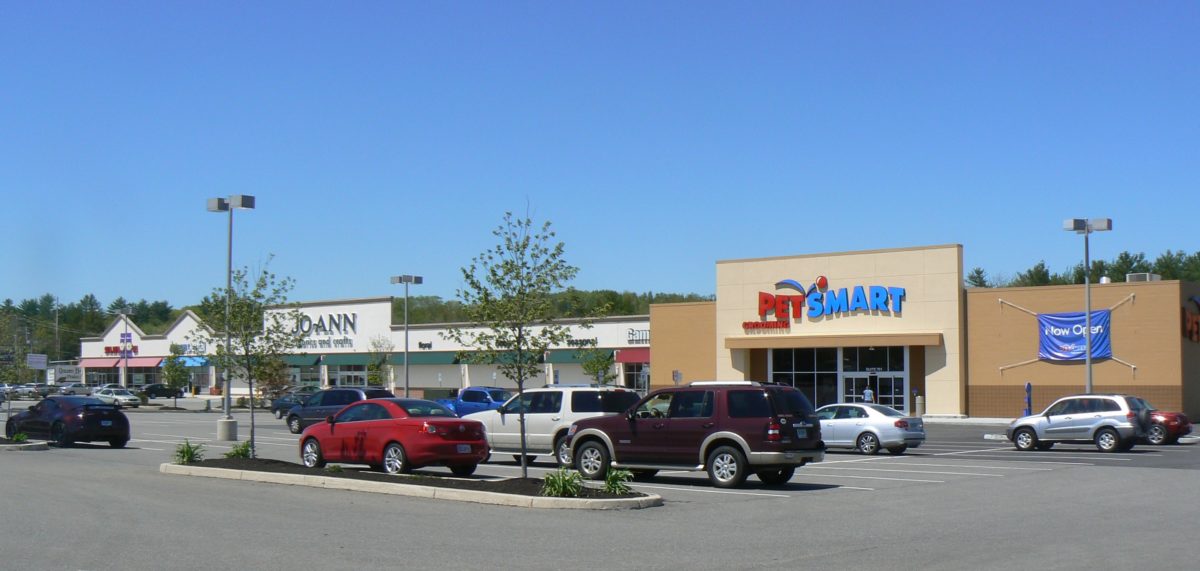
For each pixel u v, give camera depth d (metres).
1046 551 12.21
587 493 16.70
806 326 52.81
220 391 87.69
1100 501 17.72
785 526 14.40
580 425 21.08
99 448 30.73
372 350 78.06
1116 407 31.11
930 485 20.53
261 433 40.62
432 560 11.48
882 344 50.19
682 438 19.78
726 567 11.16
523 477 18.38
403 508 16.09
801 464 19.47
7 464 24.27
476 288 18.70
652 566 11.21
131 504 16.39
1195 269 96.06
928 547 12.55
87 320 150.12
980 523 14.80
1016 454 30.33
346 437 21.61
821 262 52.66
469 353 19.03
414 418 20.81
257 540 12.80
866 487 20.05
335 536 13.18
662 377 57.66
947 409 49.00
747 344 53.78
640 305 116.75
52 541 12.63
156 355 92.56
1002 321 48.44
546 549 12.29
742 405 19.34
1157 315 44.81
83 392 74.00
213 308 23.56
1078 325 46.44
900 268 50.56
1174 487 20.17
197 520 14.59
